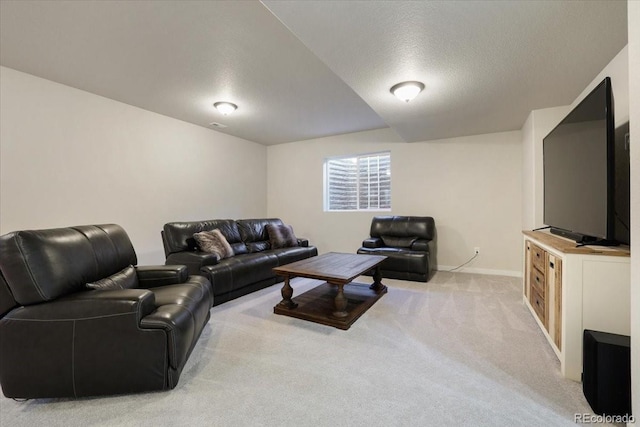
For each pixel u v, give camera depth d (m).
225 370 1.78
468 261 4.47
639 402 1.10
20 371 1.47
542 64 2.27
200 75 2.90
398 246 4.45
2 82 2.75
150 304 1.63
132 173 3.79
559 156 2.32
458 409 1.43
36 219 2.98
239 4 1.89
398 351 2.00
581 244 1.79
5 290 1.50
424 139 4.66
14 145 2.83
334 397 1.53
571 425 1.33
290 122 4.53
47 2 1.86
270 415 1.40
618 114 2.07
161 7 1.91
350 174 5.48
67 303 1.51
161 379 1.55
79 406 1.48
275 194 6.11
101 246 2.00
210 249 3.30
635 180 1.13
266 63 2.66
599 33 1.86
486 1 1.57
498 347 2.04
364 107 3.84
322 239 5.62
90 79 3.01
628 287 1.54
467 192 4.47
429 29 1.81
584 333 1.51
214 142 4.96
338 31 1.82
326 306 2.75
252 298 3.19
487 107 3.20
